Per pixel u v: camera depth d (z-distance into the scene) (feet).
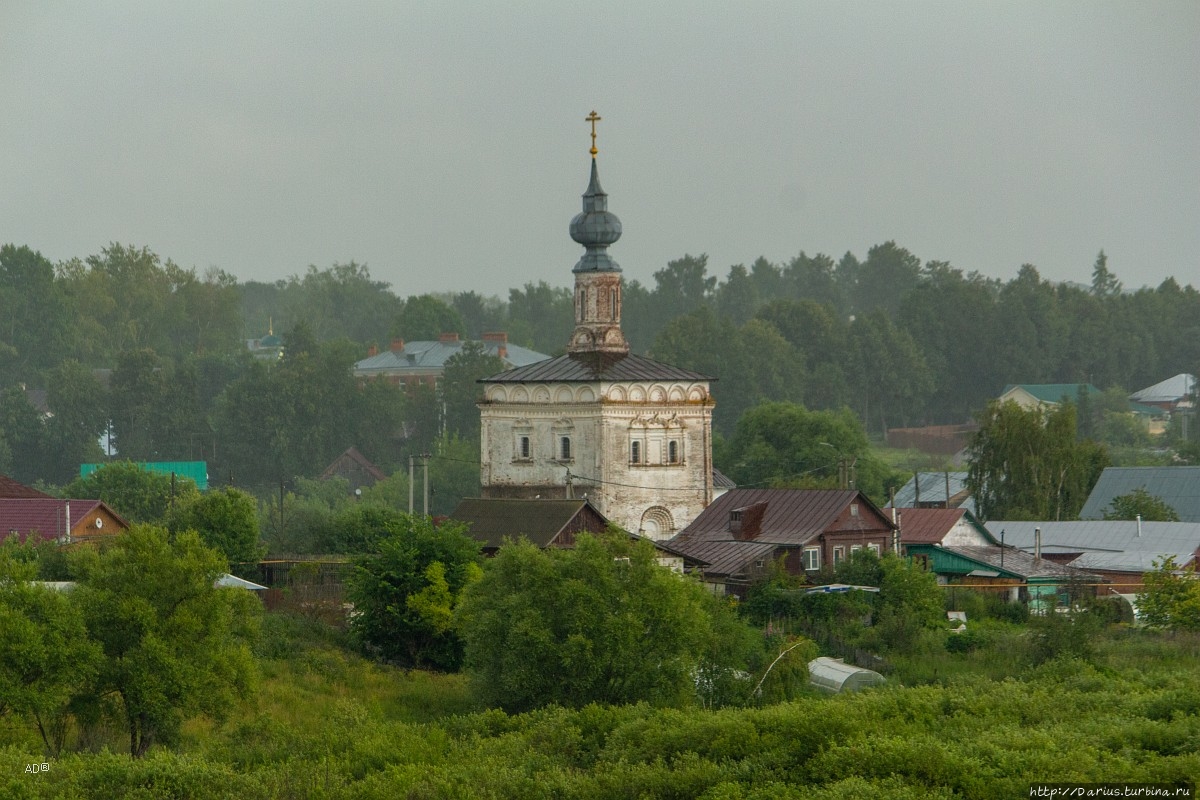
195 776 292.61
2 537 501.97
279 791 290.76
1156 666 413.80
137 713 325.62
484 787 292.40
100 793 286.87
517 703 364.99
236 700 339.98
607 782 297.74
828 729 317.42
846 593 466.29
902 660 427.33
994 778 288.10
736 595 484.33
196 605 335.47
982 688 371.56
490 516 481.05
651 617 366.43
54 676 315.37
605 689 363.15
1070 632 429.38
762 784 296.30
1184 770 288.92
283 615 442.09
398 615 417.28
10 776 287.28
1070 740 316.40
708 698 372.17
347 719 337.11
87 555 343.05
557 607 364.99
